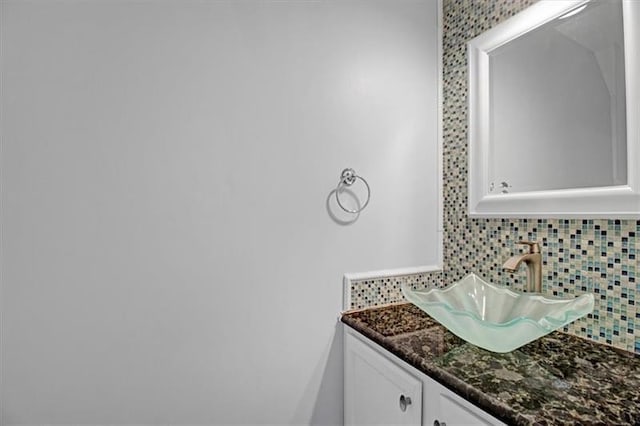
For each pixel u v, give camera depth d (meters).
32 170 0.98
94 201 1.04
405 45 1.52
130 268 1.08
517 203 1.24
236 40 1.22
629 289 0.96
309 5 1.33
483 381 0.81
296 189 1.31
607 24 1.00
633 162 0.93
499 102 1.32
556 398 0.73
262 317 1.26
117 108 1.07
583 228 1.07
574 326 1.10
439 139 1.59
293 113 1.30
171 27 1.13
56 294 1.01
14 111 0.96
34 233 0.98
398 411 1.04
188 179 1.15
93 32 1.04
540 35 1.18
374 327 1.21
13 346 0.97
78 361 1.03
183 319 1.15
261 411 1.26
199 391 1.17
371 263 1.45
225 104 1.20
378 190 1.46
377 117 1.45
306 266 1.33
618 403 0.71
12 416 0.97
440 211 1.59
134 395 1.09
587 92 1.05
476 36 1.42
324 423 1.37
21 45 0.97
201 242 1.17
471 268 1.45
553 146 1.13
